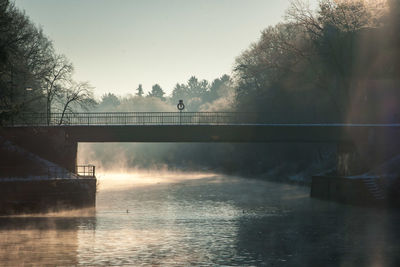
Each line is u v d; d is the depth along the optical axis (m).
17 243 38.91
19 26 66.19
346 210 56.44
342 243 39.47
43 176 57.16
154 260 34.12
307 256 35.50
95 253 35.88
